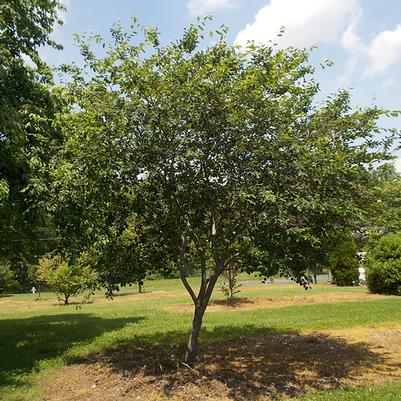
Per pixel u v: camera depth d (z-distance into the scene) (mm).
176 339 9555
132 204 7125
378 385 6172
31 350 9398
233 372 7020
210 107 5969
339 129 6637
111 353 8734
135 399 6094
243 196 5633
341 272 23375
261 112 6062
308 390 6152
